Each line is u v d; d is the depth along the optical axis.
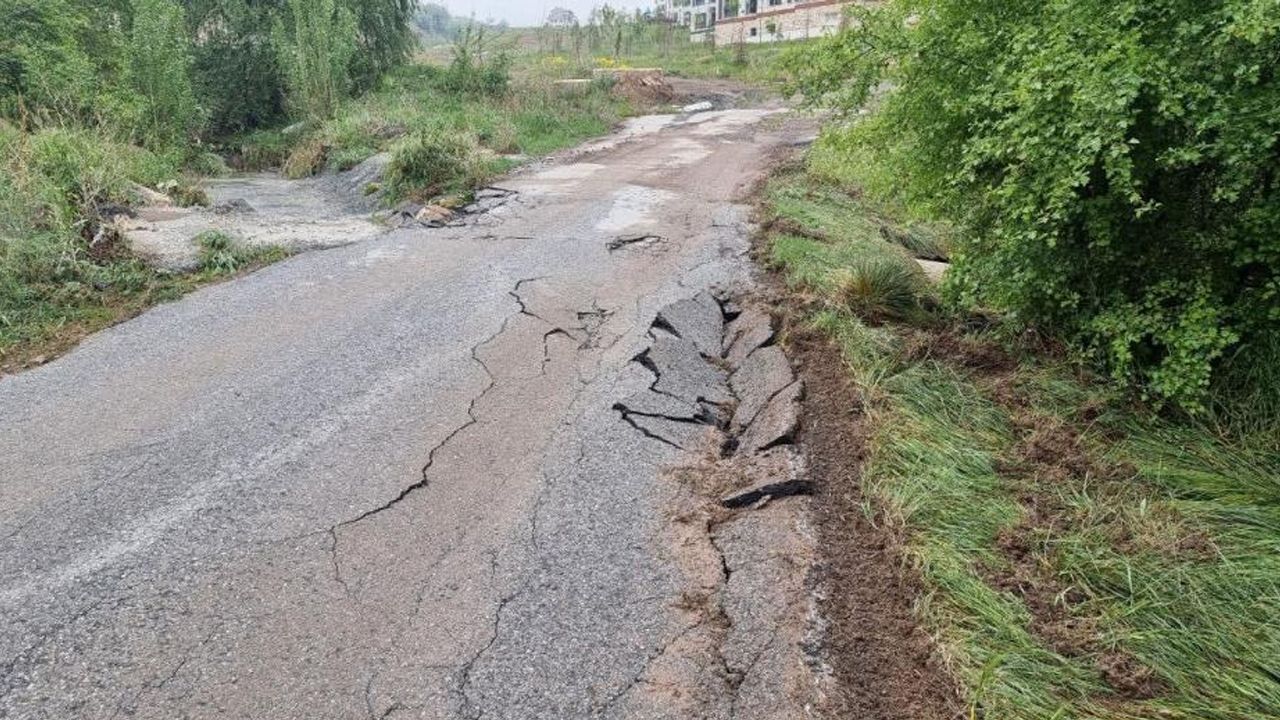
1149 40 3.53
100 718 2.23
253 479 3.38
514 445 3.71
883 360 4.27
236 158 15.73
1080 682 2.35
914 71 4.79
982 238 4.82
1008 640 2.50
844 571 2.88
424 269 6.34
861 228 7.28
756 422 3.91
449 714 2.28
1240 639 2.43
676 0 50.81
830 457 3.54
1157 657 2.41
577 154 12.54
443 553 2.96
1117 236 3.84
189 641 2.52
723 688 2.38
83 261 5.80
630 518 3.19
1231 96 3.20
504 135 13.19
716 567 2.90
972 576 2.78
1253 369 3.54
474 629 2.60
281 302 5.56
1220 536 2.88
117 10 15.31
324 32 16.28
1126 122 3.26
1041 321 4.37
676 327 5.07
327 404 4.07
